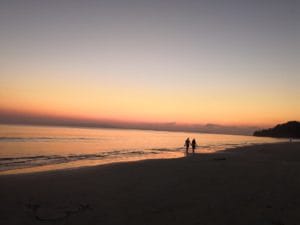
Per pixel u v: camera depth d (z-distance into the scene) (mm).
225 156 29734
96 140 73375
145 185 12273
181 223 7645
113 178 14031
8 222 7645
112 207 9031
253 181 13156
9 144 46500
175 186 12062
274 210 8648
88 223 7652
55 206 9102
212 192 10977
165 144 63625
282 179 13734
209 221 7773
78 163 25266
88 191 11141
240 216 8141
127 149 45812
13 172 18984
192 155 31484
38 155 32094
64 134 100750
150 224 7586
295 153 38594
